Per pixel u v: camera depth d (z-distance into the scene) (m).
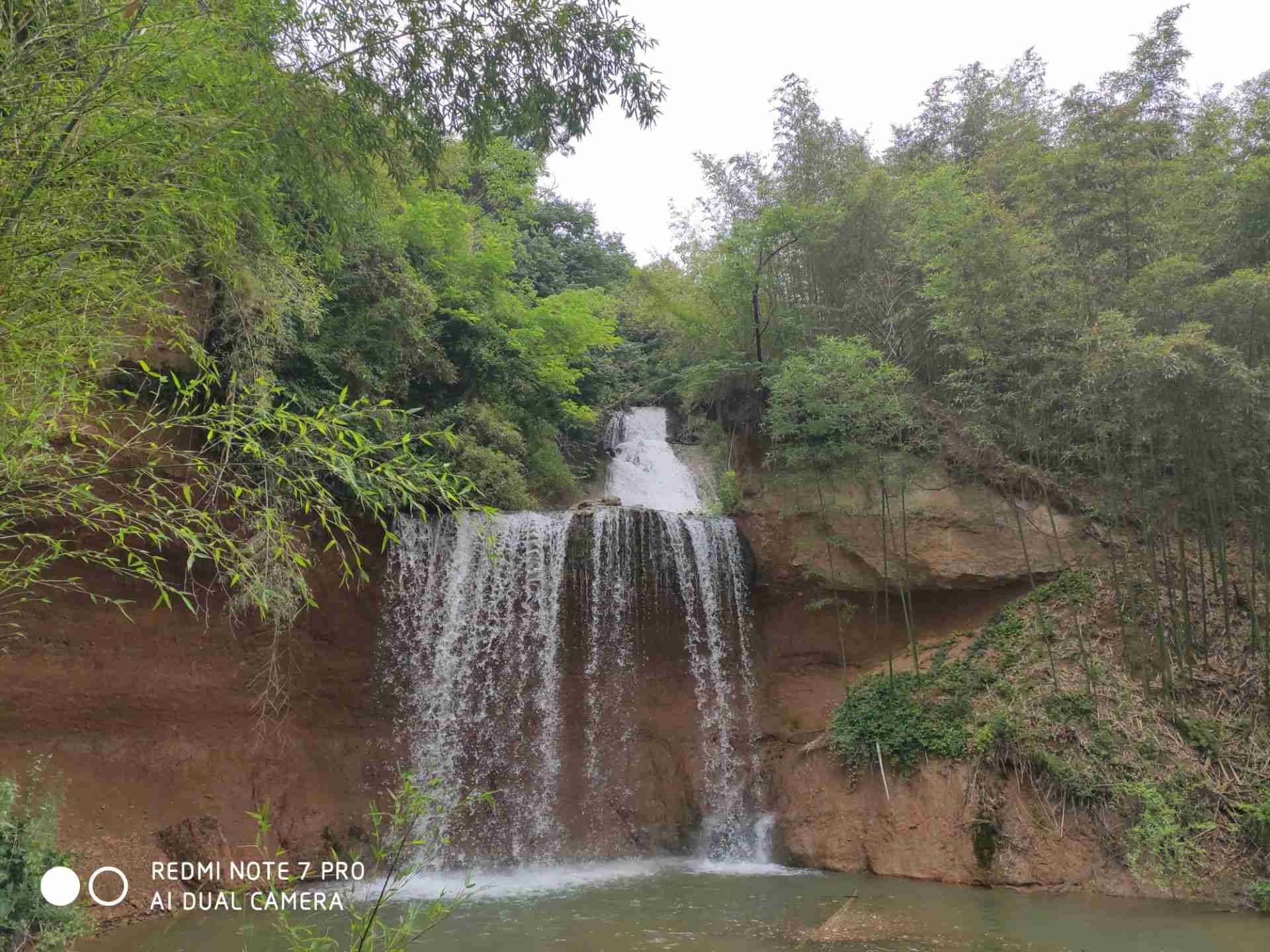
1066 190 13.94
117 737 12.12
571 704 15.50
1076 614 13.96
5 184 4.10
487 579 15.36
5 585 5.02
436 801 4.78
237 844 12.27
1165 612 13.54
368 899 10.55
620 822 15.07
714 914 10.38
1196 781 11.52
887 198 17.92
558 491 23.08
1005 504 15.19
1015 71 20.75
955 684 13.82
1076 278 13.59
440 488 5.69
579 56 9.35
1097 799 11.64
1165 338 11.97
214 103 6.36
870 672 15.35
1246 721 12.16
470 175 25.67
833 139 19.42
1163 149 15.15
